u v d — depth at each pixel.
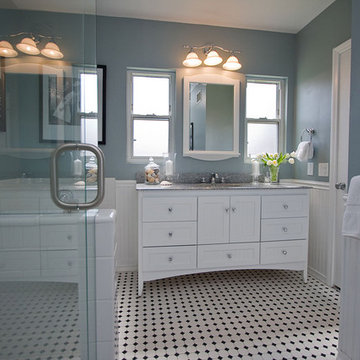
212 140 2.71
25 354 0.95
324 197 2.38
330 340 1.58
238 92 2.73
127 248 2.60
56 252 0.98
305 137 2.66
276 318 1.80
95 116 1.12
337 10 2.23
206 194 2.15
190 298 2.08
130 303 2.00
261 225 2.24
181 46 2.63
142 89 2.67
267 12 2.45
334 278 2.28
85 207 1.00
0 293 0.94
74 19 1.02
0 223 0.94
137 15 2.51
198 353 1.47
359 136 1.37
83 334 1.02
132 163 2.61
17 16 0.99
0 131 0.94
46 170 0.96
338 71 2.22
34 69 0.98
